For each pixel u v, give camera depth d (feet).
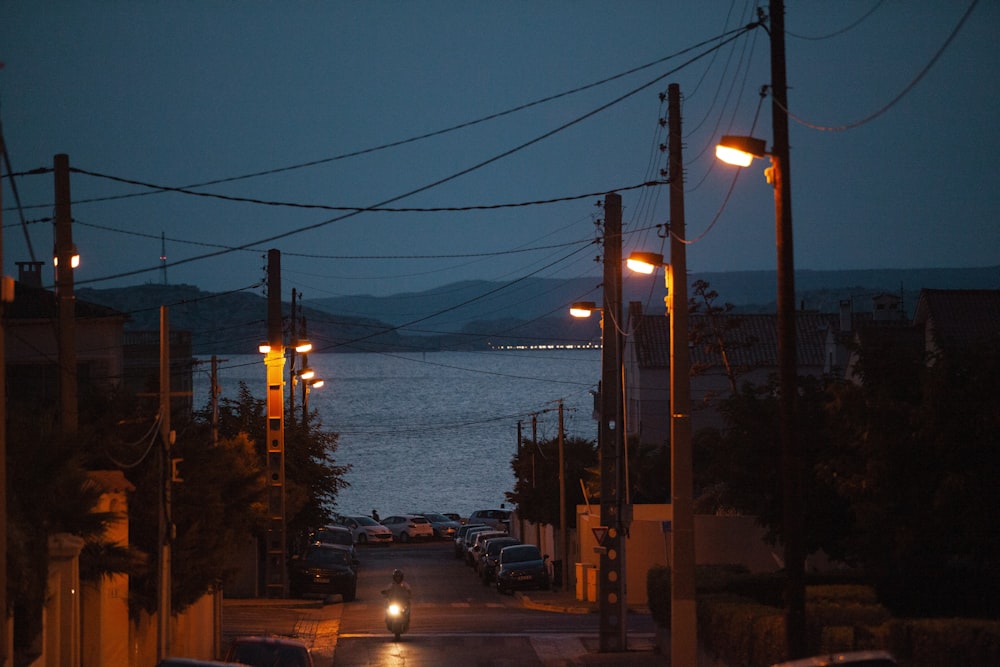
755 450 143.13
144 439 103.65
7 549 67.46
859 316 338.75
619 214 127.65
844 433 118.73
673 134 99.66
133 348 231.91
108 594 94.68
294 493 201.57
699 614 107.86
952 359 106.42
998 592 115.55
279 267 188.14
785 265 70.54
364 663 124.57
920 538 106.22
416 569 279.28
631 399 338.95
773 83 71.87
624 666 116.88
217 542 114.52
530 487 275.59
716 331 282.36
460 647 135.13
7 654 62.54
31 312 195.72
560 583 247.29
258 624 160.04
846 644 78.38
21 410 86.02
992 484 102.53
